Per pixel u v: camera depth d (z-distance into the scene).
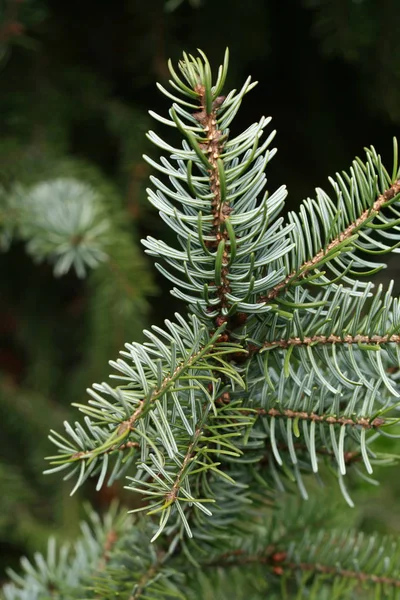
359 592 0.49
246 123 1.06
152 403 0.35
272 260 0.36
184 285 0.36
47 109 0.97
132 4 0.93
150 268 1.06
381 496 0.78
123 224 0.88
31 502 1.01
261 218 0.36
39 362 1.10
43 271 1.12
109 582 0.42
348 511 0.59
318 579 0.44
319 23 0.82
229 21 0.92
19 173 0.91
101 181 0.91
